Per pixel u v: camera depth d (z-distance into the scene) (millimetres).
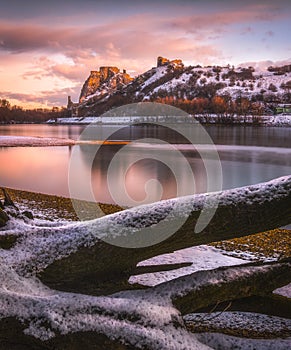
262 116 129875
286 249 7441
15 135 75125
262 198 3285
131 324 2639
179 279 3176
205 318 3777
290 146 46094
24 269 3076
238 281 3207
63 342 2506
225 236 3342
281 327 3650
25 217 3957
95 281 3209
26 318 2582
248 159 32375
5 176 22438
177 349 2551
